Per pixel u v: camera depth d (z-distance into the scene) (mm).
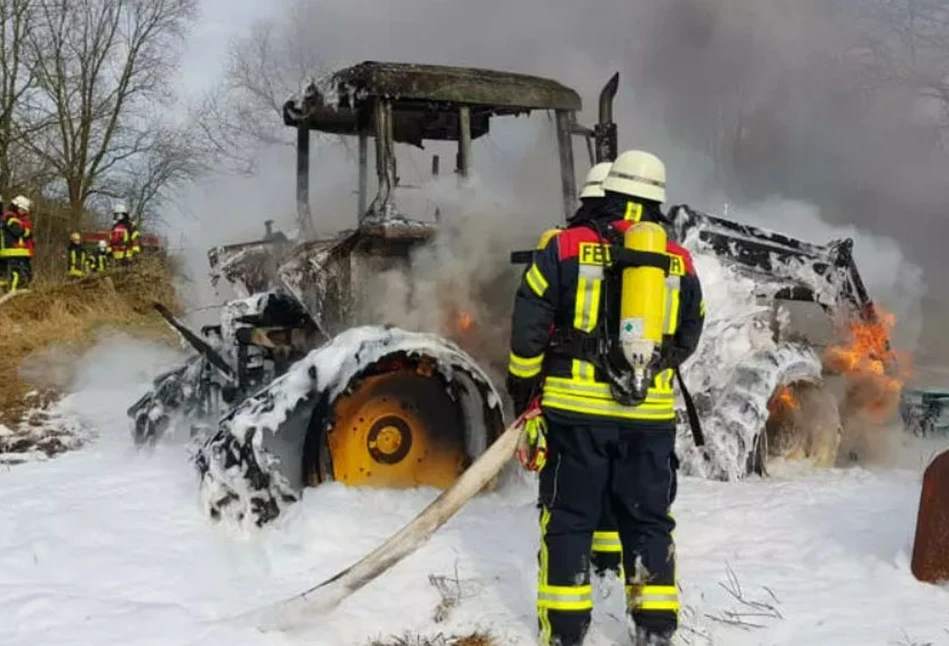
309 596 3502
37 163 23172
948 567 3781
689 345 3500
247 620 3537
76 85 23750
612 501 3430
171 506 4992
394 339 4660
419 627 3531
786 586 3836
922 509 3863
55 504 5129
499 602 3729
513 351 3354
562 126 5441
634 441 3311
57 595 3791
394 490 4852
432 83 5074
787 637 3385
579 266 3305
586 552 3324
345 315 5180
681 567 4070
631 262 3213
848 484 5320
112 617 3582
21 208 13914
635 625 3311
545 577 3324
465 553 4215
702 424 5570
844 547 4195
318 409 4691
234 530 4555
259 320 6047
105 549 4359
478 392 4816
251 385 6070
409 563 4105
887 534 4324
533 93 5305
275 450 4676
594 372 3293
